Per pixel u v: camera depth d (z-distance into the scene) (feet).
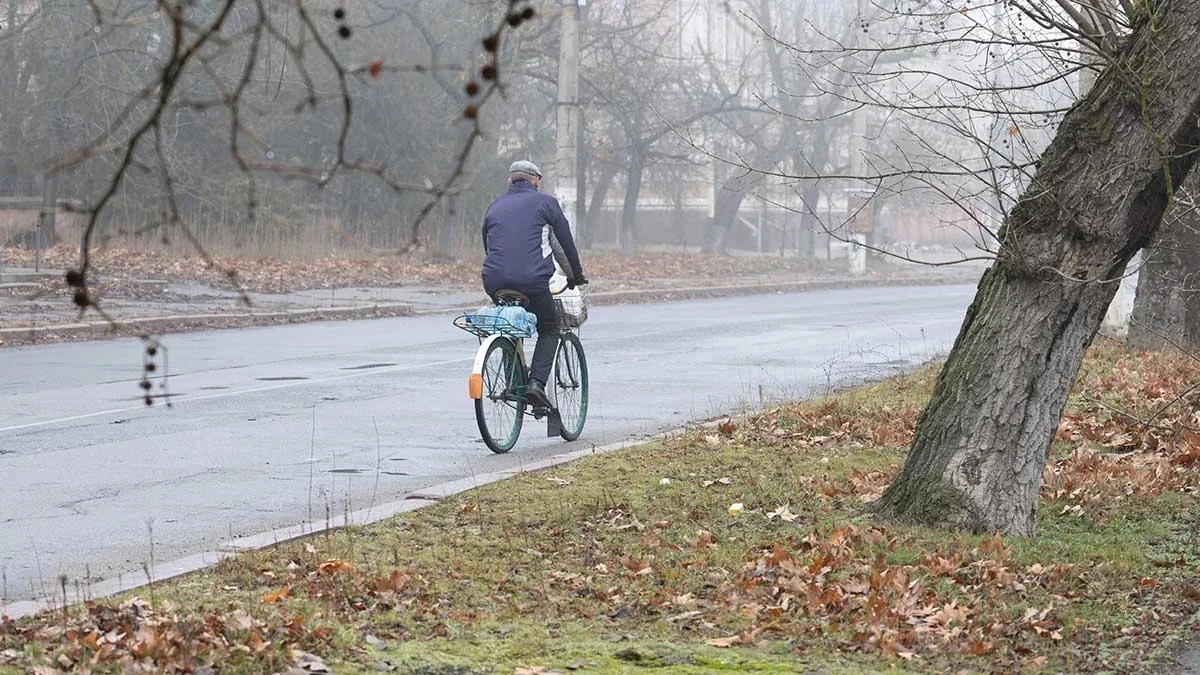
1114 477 43.29
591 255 207.10
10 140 166.20
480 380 48.01
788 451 47.73
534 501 38.83
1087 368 67.72
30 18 161.27
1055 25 36.68
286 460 47.37
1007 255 34.30
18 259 142.41
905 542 33.88
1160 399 58.59
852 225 187.83
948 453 35.63
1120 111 32.73
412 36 191.01
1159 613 29.35
